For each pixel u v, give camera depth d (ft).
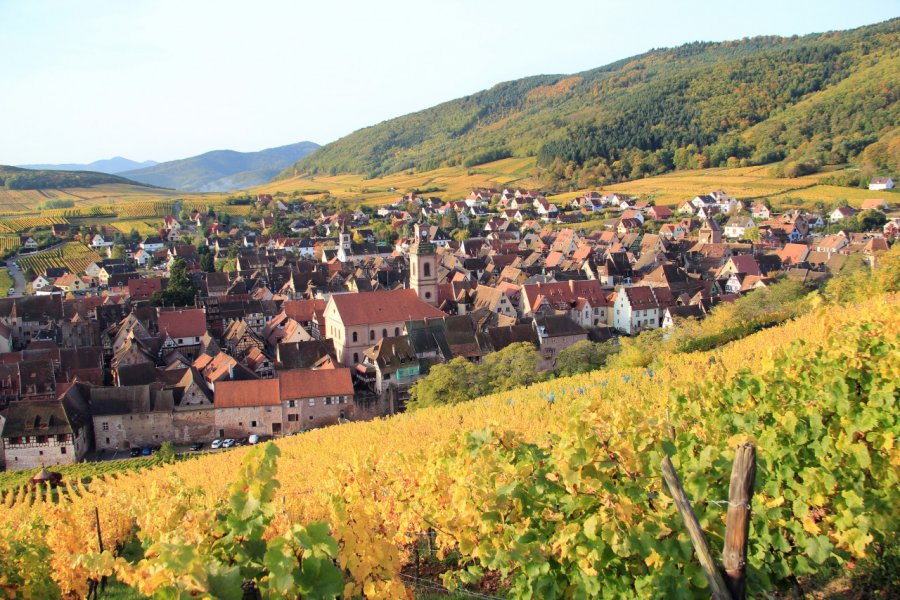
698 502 52.70
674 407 82.48
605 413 71.26
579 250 621.72
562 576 57.52
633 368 222.69
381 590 57.98
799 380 78.07
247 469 51.08
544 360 359.87
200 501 76.95
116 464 264.11
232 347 400.26
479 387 279.49
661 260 585.22
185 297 511.40
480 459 64.13
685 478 52.29
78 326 423.23
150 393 298.15
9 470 266.57
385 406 319.27
